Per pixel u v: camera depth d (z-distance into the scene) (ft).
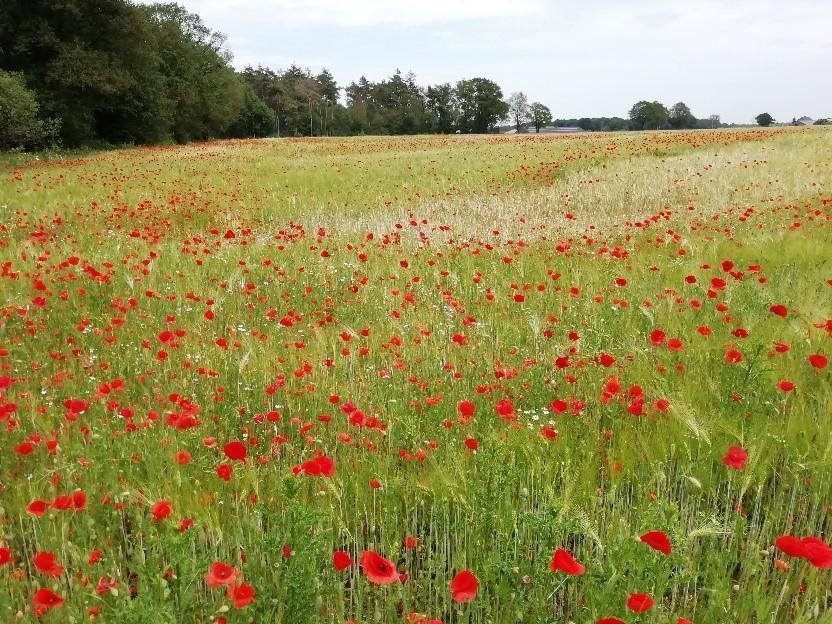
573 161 76.38
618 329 18.69
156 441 11.87
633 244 33.45
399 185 62.75
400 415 12.64
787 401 13.76
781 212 40.93
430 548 9.89
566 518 8.66
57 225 38.27
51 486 10.40
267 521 10.17
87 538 9.68
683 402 12.28
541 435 11.69
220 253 31.04
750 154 75.15
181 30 217.15
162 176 71.82
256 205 49.60
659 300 21.59
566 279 26.30
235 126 297.94
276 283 25.79
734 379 13.83
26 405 13.58
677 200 51.19
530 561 8.45
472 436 12.26
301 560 7.89
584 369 15.88
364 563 6.41
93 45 148.77
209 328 20.79
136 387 15.81
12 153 110.42
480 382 15.92
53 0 135.95
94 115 157.28
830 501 10.89
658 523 8.23
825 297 19.67
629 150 87.97
